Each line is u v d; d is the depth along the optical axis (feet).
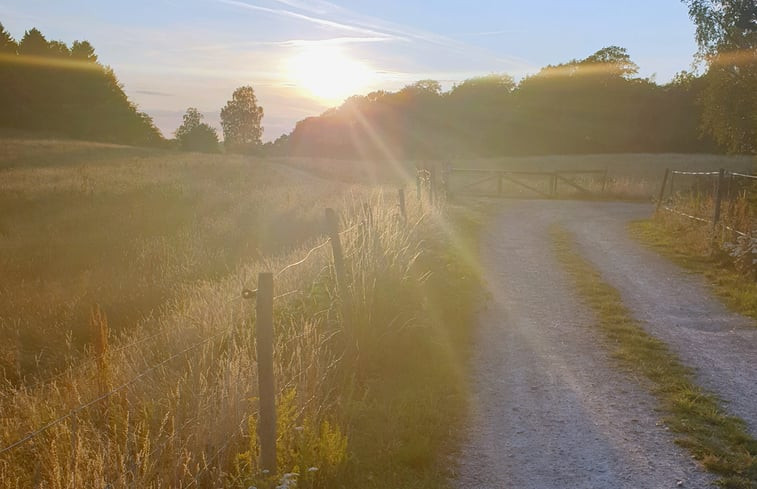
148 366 20.31
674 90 270.67
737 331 28.63
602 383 22.43
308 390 18.16
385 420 18.85
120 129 305.53
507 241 52.47
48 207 75.05
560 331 28.53
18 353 28.12
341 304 23.67
